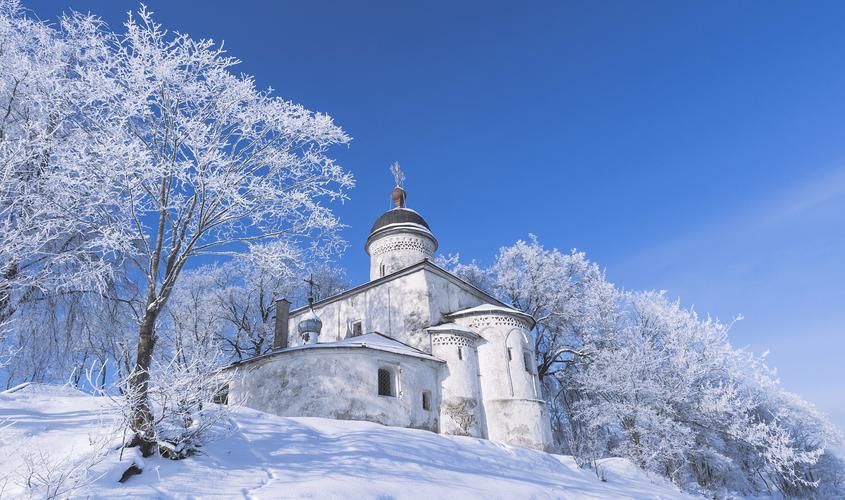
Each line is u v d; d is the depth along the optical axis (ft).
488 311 78.07
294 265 44.78
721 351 91.91
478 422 70.85
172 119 37.32
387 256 99.55
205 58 39.17
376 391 63.52
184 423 29.30
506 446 56.90
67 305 38.83
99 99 35.78
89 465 21.68
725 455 88.02
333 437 38.88
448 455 43.57
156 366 31.07
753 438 79.46
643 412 79.20
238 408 38.50
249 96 40.86
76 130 37.52
